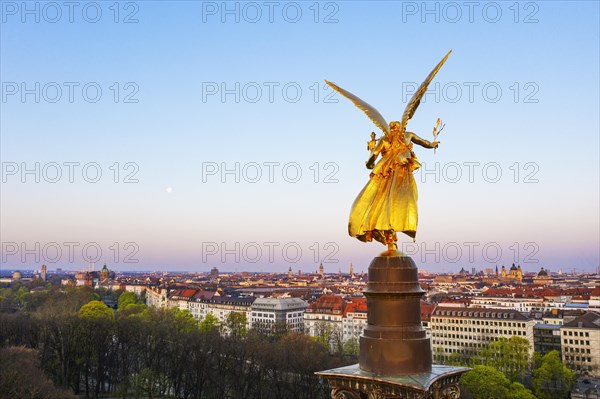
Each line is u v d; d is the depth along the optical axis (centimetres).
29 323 15250
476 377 12169
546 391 14338
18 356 10438
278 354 12925
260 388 12862
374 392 2111
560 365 14288
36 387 8450
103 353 14825
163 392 14462
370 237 2408
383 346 2200
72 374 14638
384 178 2439
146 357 15275
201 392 14025
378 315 2262
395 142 2442
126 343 15438
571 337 19662
